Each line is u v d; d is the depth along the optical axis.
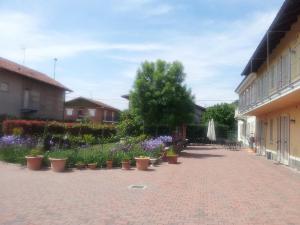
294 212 8.70
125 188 11.56
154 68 27.31
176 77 26.88
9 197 9.90
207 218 8.04
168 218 7.98
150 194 10.62
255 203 9.64
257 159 23.47
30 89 34.03
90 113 53.50
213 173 15.60
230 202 9.72
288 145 19.44
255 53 21.67
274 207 9.20
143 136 22.52
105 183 12.47
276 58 20.38
